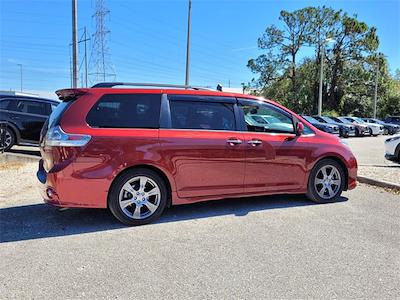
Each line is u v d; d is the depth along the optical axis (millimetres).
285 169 6070
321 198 6395
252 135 5824
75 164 4859
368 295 3375
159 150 5191
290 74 48750
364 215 5738
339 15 46438
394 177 8430
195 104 5570
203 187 5523
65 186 4859
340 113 48625
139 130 5160
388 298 3326
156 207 5293
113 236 4789
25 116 11039
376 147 19047
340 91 48281
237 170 5699
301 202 6469
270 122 6109
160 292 3404
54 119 5137
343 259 4121
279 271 3828
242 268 3891
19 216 5598
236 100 5867
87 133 4918
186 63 27312
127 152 5039
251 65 49875
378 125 32344
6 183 7723
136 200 5180
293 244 4539
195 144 5383
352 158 6582
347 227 5168
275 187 6043
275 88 48875
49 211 5852
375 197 6891
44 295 3340
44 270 3820
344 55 47125
